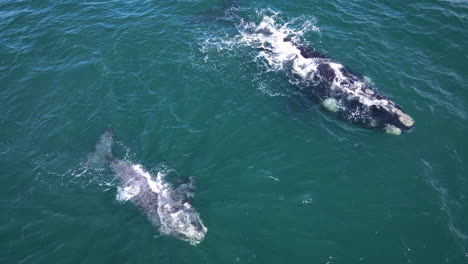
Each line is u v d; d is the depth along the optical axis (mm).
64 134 20078
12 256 14797
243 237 15070
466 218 15609
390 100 20469
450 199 16312
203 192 16781
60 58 24953
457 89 21688
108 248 15031
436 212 15766
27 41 26562
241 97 21484
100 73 23453
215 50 24797
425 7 27688
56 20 28422
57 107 21562
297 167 17734
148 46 25281
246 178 17297
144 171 18000
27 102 21953
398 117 19625
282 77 22766
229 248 14734
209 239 15086
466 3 27938
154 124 20078
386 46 24641
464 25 25906
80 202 16828
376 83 22000
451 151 18406
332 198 16391
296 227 15320
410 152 18422
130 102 21406
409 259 14172
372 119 20016
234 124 19891
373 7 28156
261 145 18828
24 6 30422
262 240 14945
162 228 15672
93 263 14547
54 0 30703
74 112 21188
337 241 14828
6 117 21094
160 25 27062
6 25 28250
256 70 23266
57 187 17516
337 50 24438
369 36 25453
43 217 16188
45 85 22984
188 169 17859
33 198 17031
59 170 18328
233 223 15570
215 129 19641
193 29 26688
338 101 21156
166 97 21578
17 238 15406
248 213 15883
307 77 22594
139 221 16000
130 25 27219
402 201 16250
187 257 14578
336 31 26047
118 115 20750
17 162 18734
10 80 23484
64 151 19266
